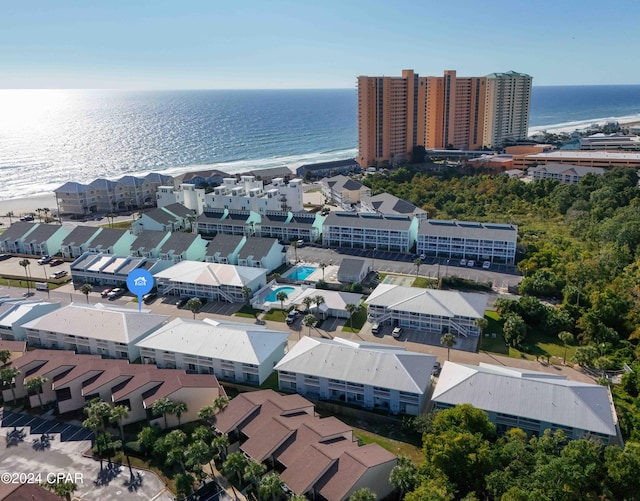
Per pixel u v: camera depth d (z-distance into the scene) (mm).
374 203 193000
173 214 187750
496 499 58156
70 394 84188
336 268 145000
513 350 99188
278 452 67312
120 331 100312
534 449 65000
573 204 190500
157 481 67688
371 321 112188
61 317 106562
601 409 71188
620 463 59719
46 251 164750
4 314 110625
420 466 63906
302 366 86062
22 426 80625
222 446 67875
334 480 60750
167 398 77125
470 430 68125
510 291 125375
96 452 73375
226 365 92000
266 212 184375
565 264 130375
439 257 151625
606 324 104062
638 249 139125
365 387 82000
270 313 118375
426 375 82000
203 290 127312
